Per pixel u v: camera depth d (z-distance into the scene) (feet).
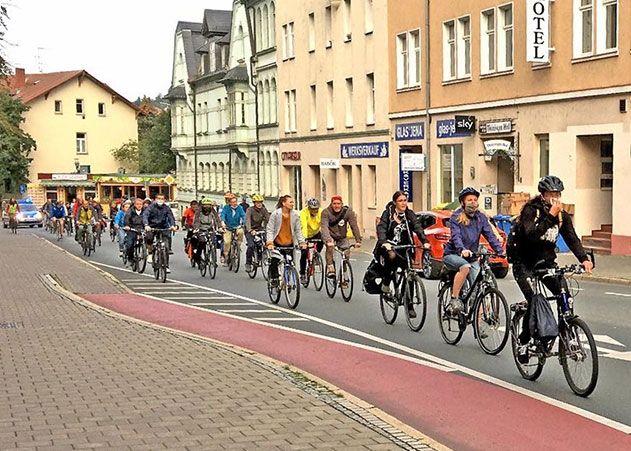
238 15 197.16
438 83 110.63
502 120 96.02
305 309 50.19
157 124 303.68
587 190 85.30
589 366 26.66
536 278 28.81
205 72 232.12
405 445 20.70
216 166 223.30
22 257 96.27
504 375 30.60
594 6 81.15
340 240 55.11
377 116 128.77
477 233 35.83
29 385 27.96
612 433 22.91
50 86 295.48
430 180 113.19
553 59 86.99
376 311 48.42
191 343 36.55
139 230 81.10
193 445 20.80
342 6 139.74
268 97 180.14
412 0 117.39
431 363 33.04
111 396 26.21
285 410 24.23
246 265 72.79
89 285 65.82
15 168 268.82
